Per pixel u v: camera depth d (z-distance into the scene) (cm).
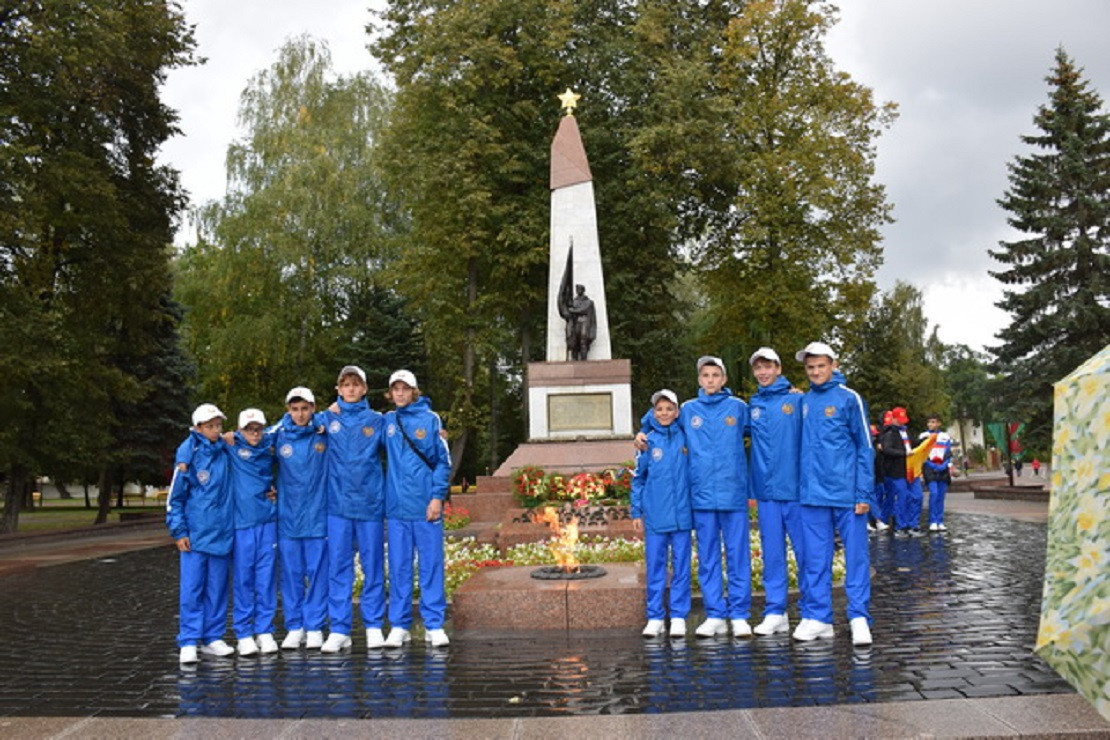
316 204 3312
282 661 678
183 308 3550
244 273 3272
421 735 453
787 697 511
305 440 727
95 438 2531
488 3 2819
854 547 671
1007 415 2736
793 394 717
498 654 661
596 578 804
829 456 676
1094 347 2662
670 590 719
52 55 2136
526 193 3003
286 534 726
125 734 474
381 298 3547
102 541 2186
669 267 2973
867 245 2936
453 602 768
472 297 2970
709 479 704
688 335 3662
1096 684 195
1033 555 1170
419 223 3055
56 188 2192
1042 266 2722
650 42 2919
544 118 2988
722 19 3244
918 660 595
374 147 3388
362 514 714
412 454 719
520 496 1438
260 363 3312
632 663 616
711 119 2789
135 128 2598
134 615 970
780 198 2809
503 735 448
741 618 700
